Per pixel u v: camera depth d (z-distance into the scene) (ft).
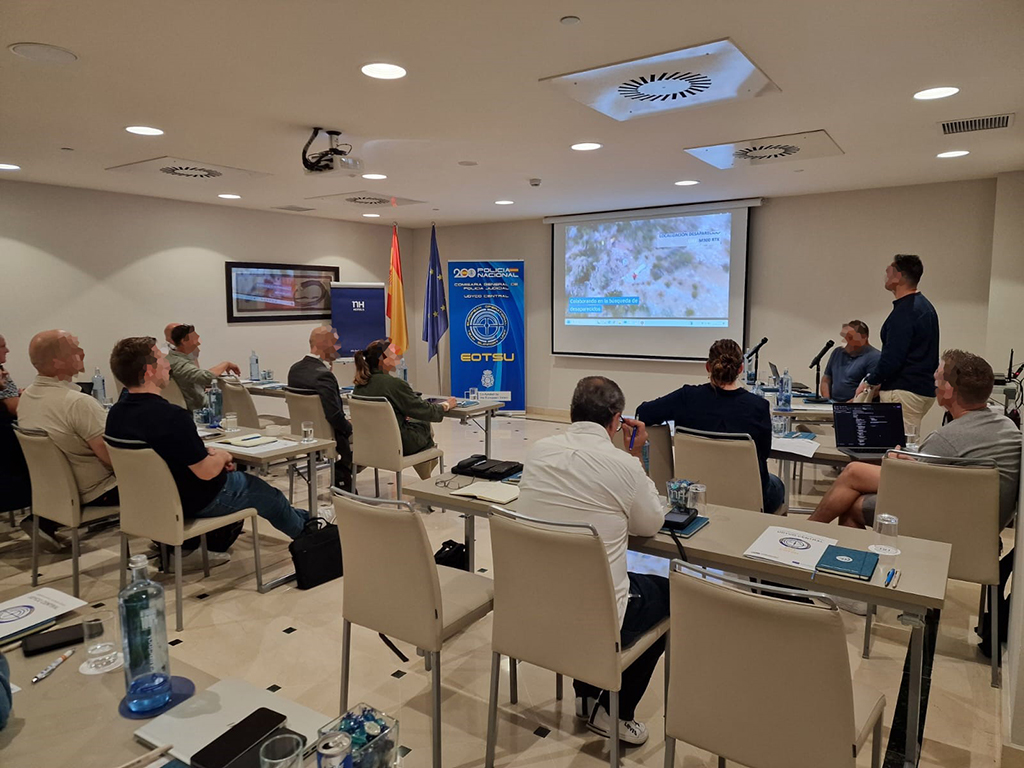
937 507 7.93
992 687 7.96
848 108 10.77
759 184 18.58
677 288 23.39
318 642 9.14
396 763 3.50
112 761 3.55
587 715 7.36
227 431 12.57
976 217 18.22
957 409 8.86
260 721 3.73
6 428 12.53
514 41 7.89
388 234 28.45
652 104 10.48
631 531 6.34
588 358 25.96
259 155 14.23
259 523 14.20
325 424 14.83
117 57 8.36
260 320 23.67
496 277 26.81
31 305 18.07
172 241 20.99
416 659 8.71
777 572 5.79
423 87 9.60
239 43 7.91
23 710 3.99
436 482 8.39
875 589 5.36
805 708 4.41
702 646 4.77
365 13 7.09
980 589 9.79
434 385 29.84
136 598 4.09
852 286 20.27
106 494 10.79
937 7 7.02
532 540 5.79
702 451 9.46
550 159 14.75
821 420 14.28
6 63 8.57
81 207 18.84
